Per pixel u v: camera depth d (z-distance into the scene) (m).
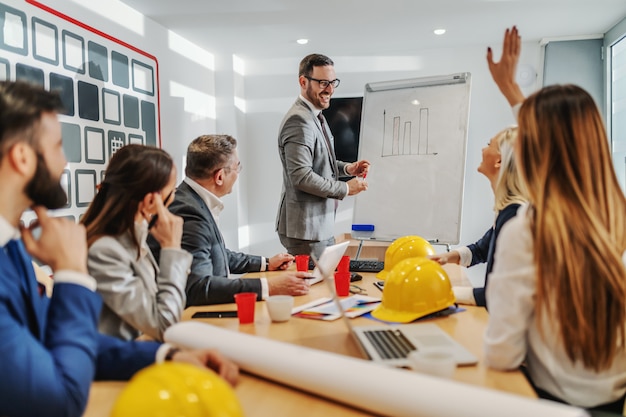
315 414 0.84
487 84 4.19
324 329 1.32
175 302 1.29
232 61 4.30
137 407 0.61
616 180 1.05
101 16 2.81
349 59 4.37
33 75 2.26
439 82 3.15
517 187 1.47
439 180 3.05
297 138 2.58
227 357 1.01
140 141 3.18
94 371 0.92
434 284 1.42
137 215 1.34
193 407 0.60
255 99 4.57
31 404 0.73
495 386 0.94
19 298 0.86
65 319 0.84
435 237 3.01
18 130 0.80
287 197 2.72
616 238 1.02
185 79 3.83
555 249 0.96
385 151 3.24
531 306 1.00
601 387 1.03
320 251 2.73
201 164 1.86
